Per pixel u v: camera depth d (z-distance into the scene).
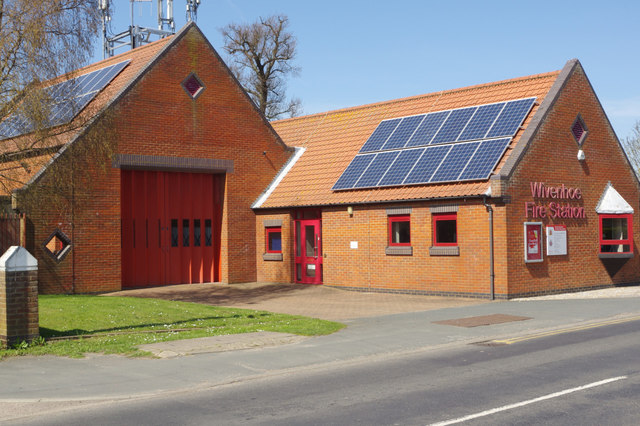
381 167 24.50
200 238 26.69
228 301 21.48
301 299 21.98
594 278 23.91
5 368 10.53
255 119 27.80
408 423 7.30
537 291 21.47
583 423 7.17
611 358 10.83
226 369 10.56
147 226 25.12
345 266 24.58
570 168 23.23
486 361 10.95
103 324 14.61
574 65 23.72
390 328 14.80
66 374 10.13
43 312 15.40
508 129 22.14
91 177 22.38
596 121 24.64
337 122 29.95
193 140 25.58
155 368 10.60
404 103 27.95
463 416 7.53
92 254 22.55
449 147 23.14
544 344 12.50
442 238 21.94
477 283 20.88
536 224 21.45
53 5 18.44
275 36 48.69
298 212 26.69
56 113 18.94
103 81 25.42
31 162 19.88
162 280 25.50
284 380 9.88
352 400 8.45
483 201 20.72
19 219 20.70
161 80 24.66
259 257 27.53
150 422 7.58
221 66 26.62
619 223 24.91
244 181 27.31
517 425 7.13
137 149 23.83
